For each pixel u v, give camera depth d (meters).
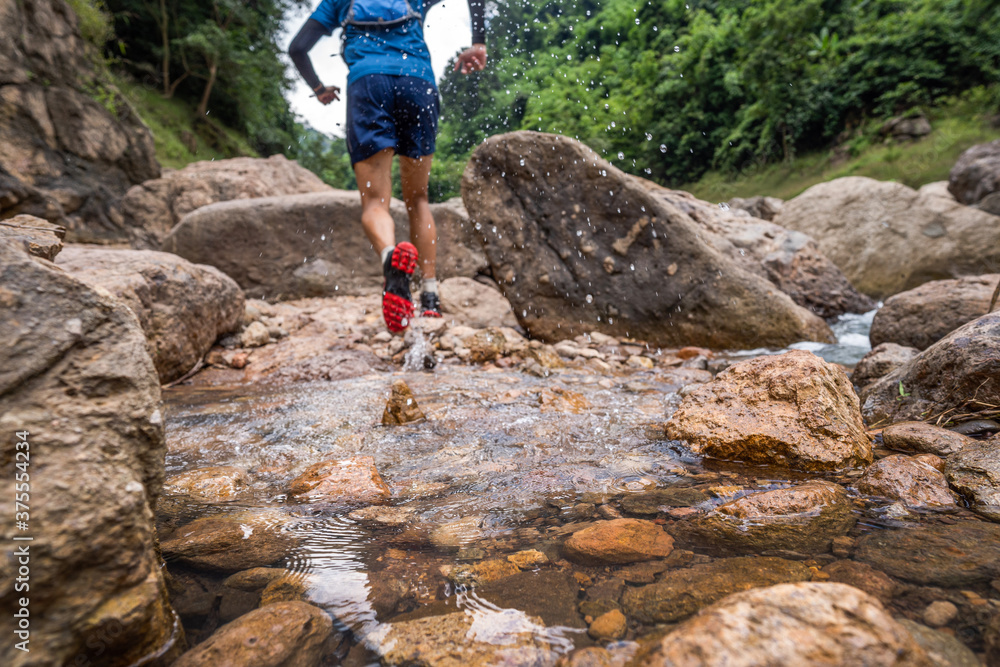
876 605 0.55
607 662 0.56
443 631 0.63
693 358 2.94
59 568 0.55
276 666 0.57
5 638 0.51
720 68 16.78
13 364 0.59
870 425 1.58
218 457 1.39
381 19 2.47
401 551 0.85
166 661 0.60
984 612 0.62
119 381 0.67
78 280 0.68
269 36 17.67
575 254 3.51
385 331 3.35
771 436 1.29
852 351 3.07
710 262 3.32
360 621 0.66
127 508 0.61
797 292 4.77
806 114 13.98
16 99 6.14
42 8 6.66
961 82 11.98
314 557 0.83
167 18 14.73
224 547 0.87
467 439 1.50
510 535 0.90
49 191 6.21
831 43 13.83
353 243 4.82
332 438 1.53
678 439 1.44
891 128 12.20
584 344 3.31
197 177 7.57
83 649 0.55
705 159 17.70
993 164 6.30
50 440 0.59
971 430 1.33
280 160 8.77
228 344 3.04
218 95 16.52
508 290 3.61
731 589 0.70
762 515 0.95
